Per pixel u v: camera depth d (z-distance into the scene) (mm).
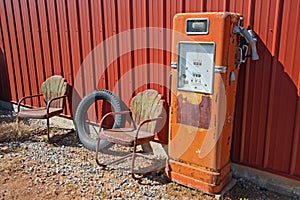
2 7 4699
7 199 2646
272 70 2551
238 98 2785
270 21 2484
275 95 2576
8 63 4957
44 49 4340
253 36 2539
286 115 2553
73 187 2826
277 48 2494
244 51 2580
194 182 2705
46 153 3559
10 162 3311
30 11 4324
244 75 2707
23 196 2689
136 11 3250
